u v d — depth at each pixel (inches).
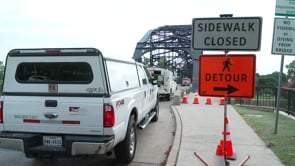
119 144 231.5
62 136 205.3
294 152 245.6
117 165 236.4
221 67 190.4
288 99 496.4
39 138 208.2
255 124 383.2
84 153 198.7
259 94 657.6
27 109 207.5
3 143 207.9
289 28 305.0
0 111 212.1
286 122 402.3
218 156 205.3
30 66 209.6
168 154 261.6
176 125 392.2
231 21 188.5
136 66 298.2
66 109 201.3
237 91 189.0
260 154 245.1
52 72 205.9
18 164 238.2
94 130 198.8
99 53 198.5
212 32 191.8
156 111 434.0
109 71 207.8
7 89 211.8
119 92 222.8
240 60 187.8
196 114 492.7
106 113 196.7
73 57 201.8
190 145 276.5
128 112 236.5
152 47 2171.5
